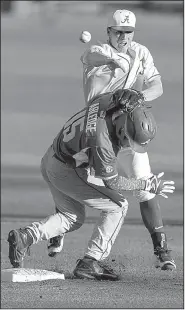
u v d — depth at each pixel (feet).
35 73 322.14
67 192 67.05
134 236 94.07
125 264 75.92
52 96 258.37
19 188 132.98
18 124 207.82
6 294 60.80
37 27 545.44
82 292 61.93
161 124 196.65
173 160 156.56
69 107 234.58
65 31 508.53
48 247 72.69
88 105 64.64
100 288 63.77
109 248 68.23
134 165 69.21
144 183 65.31
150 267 74.79
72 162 65.00
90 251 68.33
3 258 79.97
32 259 78.79
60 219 69.31
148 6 621.72
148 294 61.36
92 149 61.52
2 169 152.25
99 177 62.75
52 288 63.41
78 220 69.62
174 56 347.36
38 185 136.87
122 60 70.18
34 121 211.61
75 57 374.63
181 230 97.40
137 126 60.80
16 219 107.14
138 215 111.86
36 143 183.62
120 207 67.31
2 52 399.24
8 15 646.74
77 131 63.21
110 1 630.33
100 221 68.13
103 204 66.90
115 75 70.03
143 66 71.92
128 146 62.08
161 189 66.18
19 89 276.00
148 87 72.23
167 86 265.95
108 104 61.62
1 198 124.26
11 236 68.28
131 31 70.38
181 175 140.67
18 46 428.56
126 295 60.70
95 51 69.51
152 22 545.44
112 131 61.26
